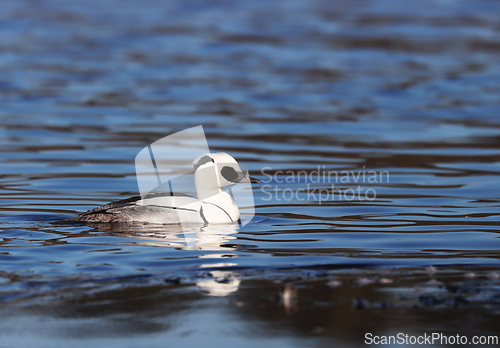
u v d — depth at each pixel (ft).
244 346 47.16
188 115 149.69
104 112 152.66
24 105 159.02
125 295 55.31
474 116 148.25
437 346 46.85
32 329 49.21
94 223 76.38
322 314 51.83
